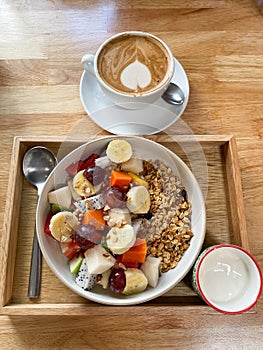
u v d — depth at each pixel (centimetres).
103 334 37
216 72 45
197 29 47
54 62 45
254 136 43
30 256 38
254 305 35
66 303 36
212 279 36
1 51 45
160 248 37
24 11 47
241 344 37
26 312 35
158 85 41
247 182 41
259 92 44
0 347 36
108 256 36
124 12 47
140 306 35
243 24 47
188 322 37
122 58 41
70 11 47
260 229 40
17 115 43
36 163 40
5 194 40
